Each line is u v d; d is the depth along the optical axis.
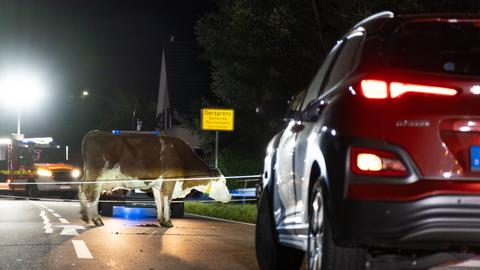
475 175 5.61
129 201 20.42
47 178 36.00
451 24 6.02
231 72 29.34
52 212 21.00
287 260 8.60
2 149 37.41
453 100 5.68
